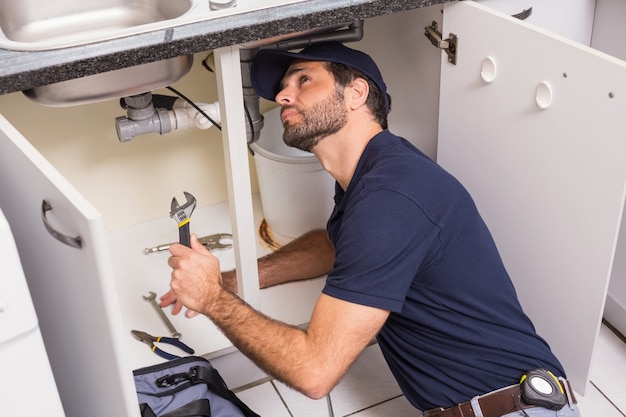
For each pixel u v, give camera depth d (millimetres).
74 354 1380
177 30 1459
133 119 1793
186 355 1802
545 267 1671
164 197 2295
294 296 1979
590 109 1414
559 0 1854
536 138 1560
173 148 2229
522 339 1492
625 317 1948
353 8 1550
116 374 1170
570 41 1425
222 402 1602
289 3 1552
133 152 2186
